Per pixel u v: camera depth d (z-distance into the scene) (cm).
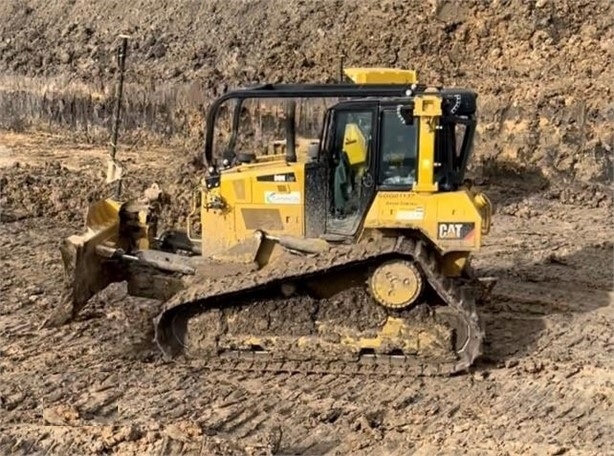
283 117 1745
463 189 873
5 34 2341
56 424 752
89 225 912
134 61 2112
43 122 2138
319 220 875
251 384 830
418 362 845
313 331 848
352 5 1995
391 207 853
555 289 1109
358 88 869
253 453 702
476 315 816
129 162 1812
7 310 1020
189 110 1956
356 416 771
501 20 1800
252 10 2119
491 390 822
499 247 1291
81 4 2356
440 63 1808
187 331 866
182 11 2200
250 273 845
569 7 1766
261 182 877
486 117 1669
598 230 1380
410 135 848
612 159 1570
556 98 1641
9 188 1527
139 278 900
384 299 828
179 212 1384
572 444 728
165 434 727
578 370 870
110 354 895
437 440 732
